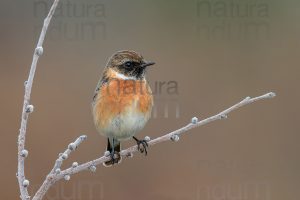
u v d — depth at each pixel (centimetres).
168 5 1934
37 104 1562
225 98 1647
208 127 1540
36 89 1622
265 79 1747
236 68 1784
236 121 1579
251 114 1612
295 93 1697
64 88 1636
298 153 1492
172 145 1458
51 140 1457
